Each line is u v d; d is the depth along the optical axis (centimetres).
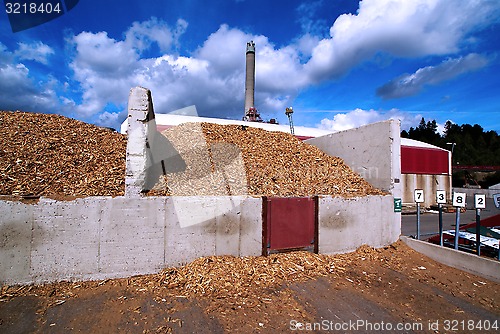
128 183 405
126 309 319
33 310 311
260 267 434
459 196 511
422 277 443
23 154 465
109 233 387
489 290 401
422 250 544
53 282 365
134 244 397
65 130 591
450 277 445
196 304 334
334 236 523
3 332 272
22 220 357
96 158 512
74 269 373
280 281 404
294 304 345
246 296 357
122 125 1266
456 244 512
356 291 388
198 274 394
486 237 565
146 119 431
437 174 1681
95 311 313
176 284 377
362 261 498
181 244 421
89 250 379
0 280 348
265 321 305
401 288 402
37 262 360
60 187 410
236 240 455
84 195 398
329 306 344
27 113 630
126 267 393
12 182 395
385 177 609
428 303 361
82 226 377
